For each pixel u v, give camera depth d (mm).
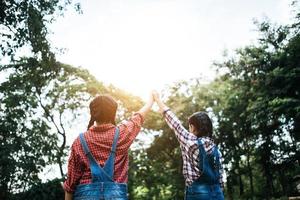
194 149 3574
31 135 25141
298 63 34531
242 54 38781
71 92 33000
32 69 20562
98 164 2672
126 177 2768
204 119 3723
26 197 23078
